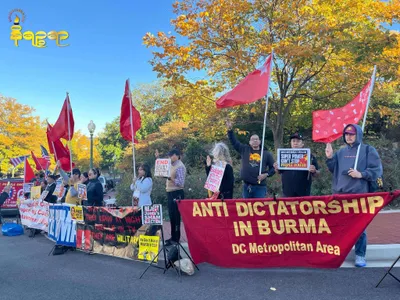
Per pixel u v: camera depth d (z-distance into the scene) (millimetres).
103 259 6430
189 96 13922
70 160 9734
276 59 13219
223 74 14320
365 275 4848
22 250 7785
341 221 4727
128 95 8570
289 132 18328
